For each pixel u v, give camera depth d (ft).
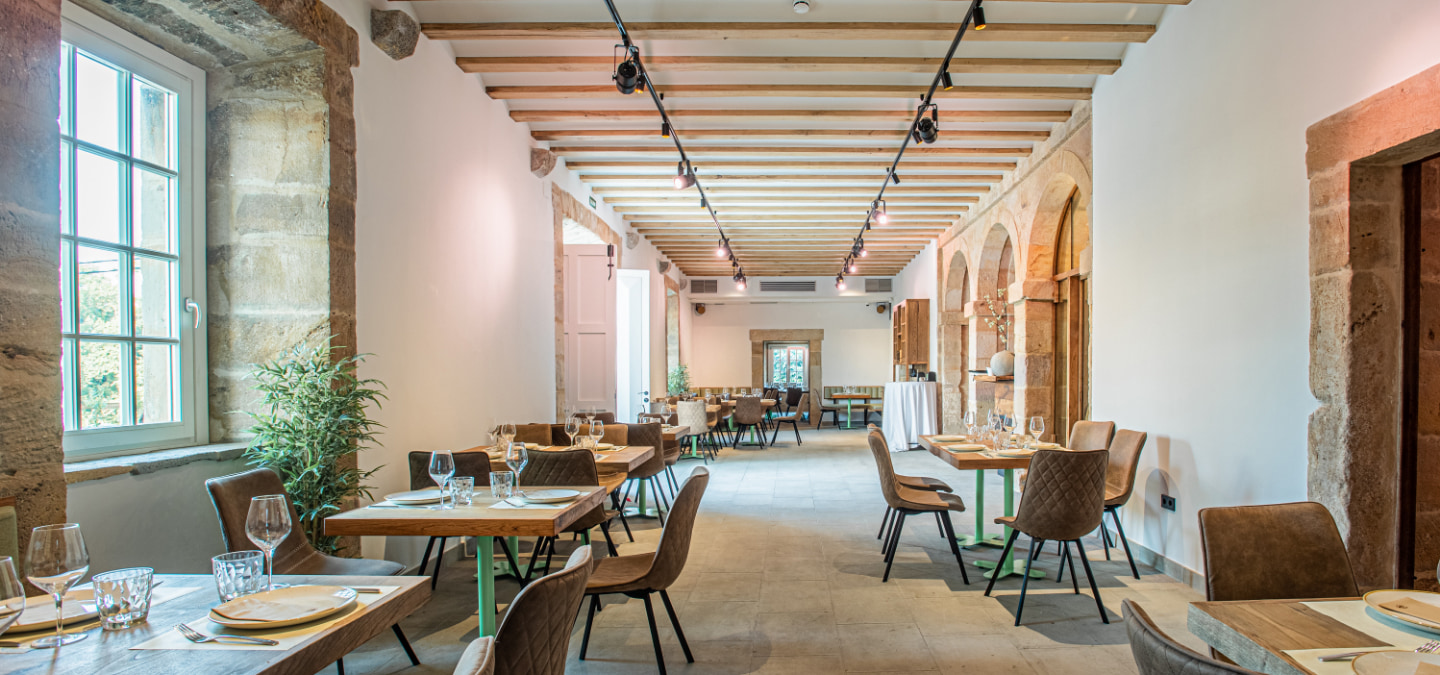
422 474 12.41
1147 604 11.85
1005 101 18.86
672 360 44.11
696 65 15.58
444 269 15.11
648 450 15.89
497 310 18.03
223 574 5.30
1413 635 4.84
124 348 9.48
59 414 7.19
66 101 8.71
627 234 32.65
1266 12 11.09
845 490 23.26
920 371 39.45
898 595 12.42
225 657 4.43
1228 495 11.99
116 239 9.40
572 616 5.49
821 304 51.49
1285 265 10.73
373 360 12.30
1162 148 14.07
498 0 13.42
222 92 11.12
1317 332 10.07
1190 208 13.12
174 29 9.98
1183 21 13.33
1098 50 15.62
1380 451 9.59
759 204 29.27
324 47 10.88
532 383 20.56
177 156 10.54
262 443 10.18
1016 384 24.93
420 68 14.15
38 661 4.36
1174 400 13.60
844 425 50.19
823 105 18.78
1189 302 13.14
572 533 17.66
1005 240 28.17
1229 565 6.48
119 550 8.50
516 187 19.35
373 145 12.42
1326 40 9.87
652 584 8.84
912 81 17.16
